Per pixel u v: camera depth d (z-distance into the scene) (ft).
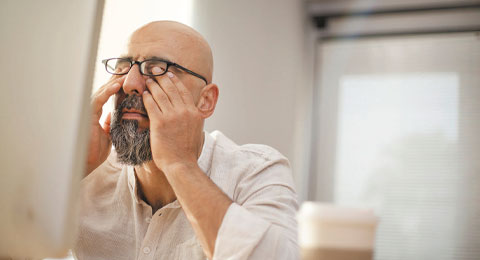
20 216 1.74
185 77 3.28
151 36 3.26
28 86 1.78
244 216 2.69
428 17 8.82
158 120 3.00
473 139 8.19
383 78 8.80
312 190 8.82
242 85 7.57
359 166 8.66
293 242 2.91
